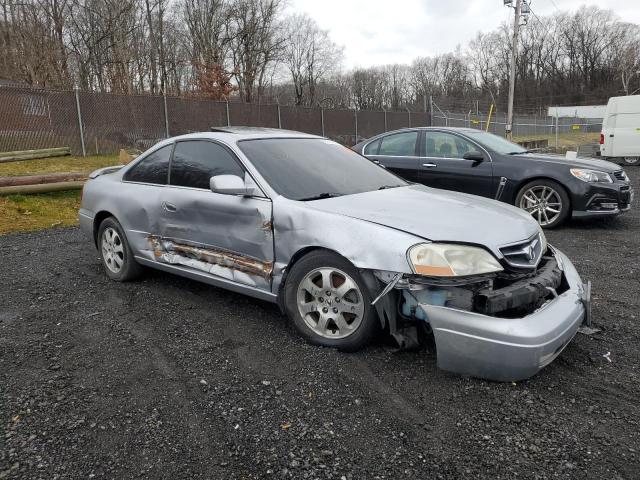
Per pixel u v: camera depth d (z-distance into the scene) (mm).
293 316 3365
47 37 27812
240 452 2293
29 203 8438
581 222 7648
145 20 33875
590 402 2662
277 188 3564
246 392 2785
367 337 3076
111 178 4891
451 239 2855
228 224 3703
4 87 13031
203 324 3742
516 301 2746
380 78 78938
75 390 2822
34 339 3498
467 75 83688
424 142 7902
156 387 2854
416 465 2205
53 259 5617
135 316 3916
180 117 16875
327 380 2891
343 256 3039
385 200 3529
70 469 2180
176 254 4164
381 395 2732
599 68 83125
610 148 16109
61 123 14195
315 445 2336
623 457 2238
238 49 43312
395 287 2863
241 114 18625
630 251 5871
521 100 78562
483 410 2596
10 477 2119
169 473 2160
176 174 4234
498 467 2189
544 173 6980
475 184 7414
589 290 3168
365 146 8539
